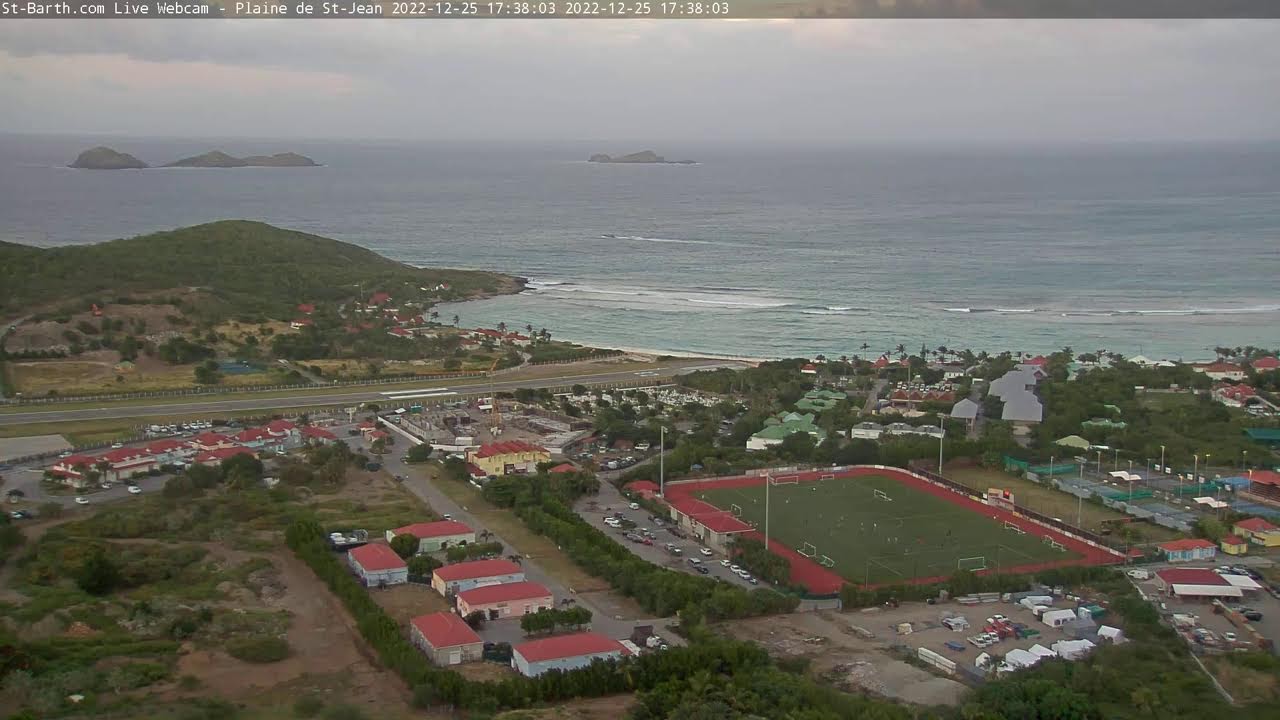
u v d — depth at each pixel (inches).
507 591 5654.5
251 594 5787.4
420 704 4525.1
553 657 4884.4
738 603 5625.0
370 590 5944.9
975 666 5049.2
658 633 5393.7
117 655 4899.1
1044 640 5383.9
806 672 4945.9
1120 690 4694.9
